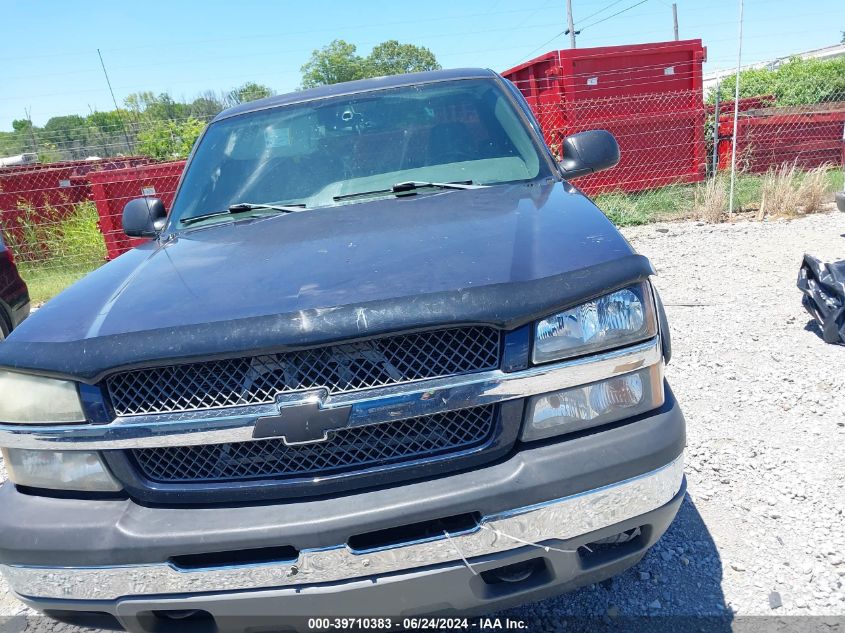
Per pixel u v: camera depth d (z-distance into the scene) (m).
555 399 1.95
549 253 2.11
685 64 11.00
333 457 1.93
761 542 2.80
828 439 3.50
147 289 2.29
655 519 2.01
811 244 7.51
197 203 3.29
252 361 1.89
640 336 2.00
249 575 1.89
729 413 3.86
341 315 1.86
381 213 2.75
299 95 3.69
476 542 1.88
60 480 2.04
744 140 11.09
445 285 1.96
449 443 1.95
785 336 4.92
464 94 3.50
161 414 1.93
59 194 11.24
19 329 2.23
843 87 18.20
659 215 9.88
